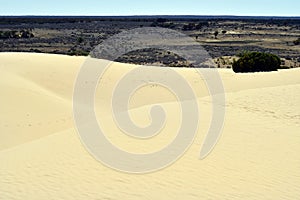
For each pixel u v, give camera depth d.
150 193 8.94
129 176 9.86
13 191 9.26
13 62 30.05
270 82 26.88
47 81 27.47
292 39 101.19
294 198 8.59
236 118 14.41
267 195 8.73
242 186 9.17
